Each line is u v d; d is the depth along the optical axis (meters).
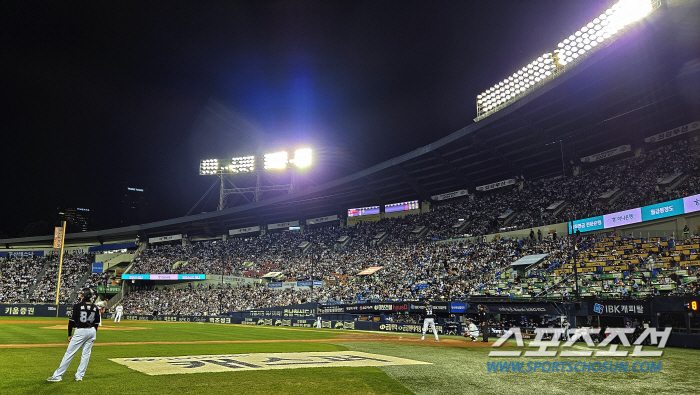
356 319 43.56
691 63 36.12
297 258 66.12
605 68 36.56
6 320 49.88
